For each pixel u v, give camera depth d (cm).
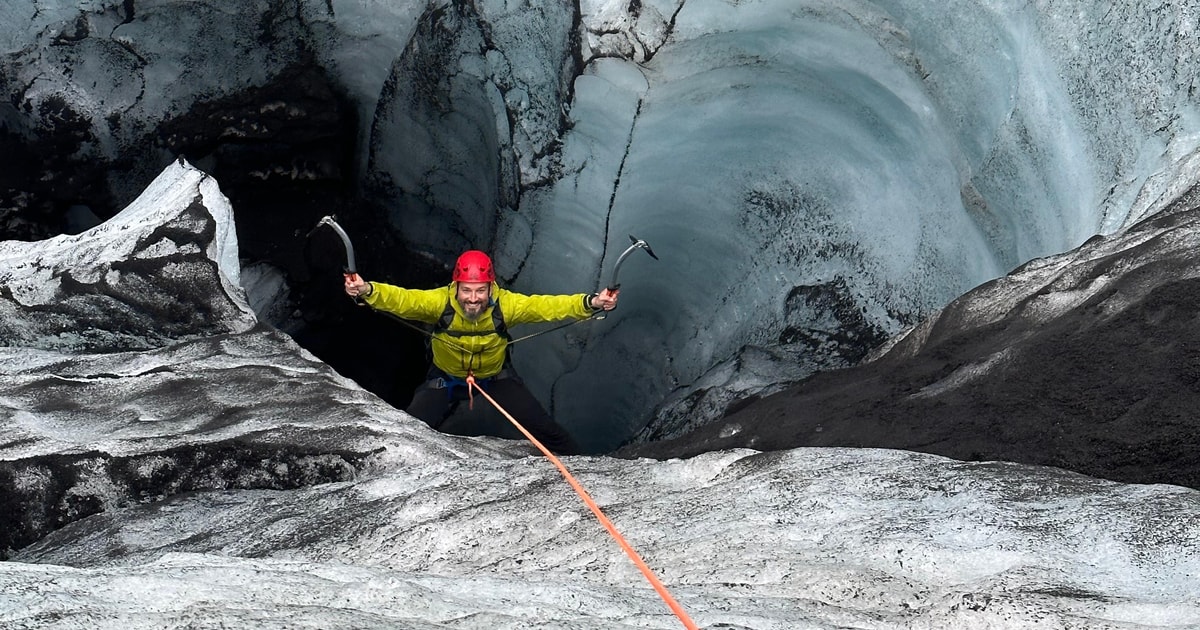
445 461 486
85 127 1072
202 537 431
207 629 212
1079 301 517
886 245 805
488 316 586
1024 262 714
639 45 836
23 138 1072
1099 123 654
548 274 991
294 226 1166
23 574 244
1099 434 395
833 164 836
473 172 1052
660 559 323
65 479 481
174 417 534
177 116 1092
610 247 951
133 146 1097
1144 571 274
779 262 883
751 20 805
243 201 1152
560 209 944
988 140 727
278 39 1062
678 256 956
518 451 531
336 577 285
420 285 1170
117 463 486
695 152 891
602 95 873
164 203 703
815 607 273
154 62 1062
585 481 404
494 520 374
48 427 524
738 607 270
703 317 955
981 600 261
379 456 490
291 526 418
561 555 343
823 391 585
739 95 849
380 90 1084
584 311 574
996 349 510
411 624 229
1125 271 509
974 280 747
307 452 491
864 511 332
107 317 660
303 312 1178
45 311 657
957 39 729
